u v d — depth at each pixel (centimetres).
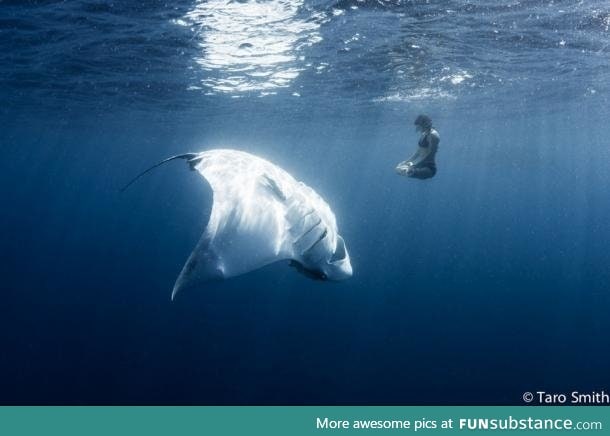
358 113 2753
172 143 4728
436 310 2575
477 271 3712
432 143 898
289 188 478
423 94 2128
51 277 3331
